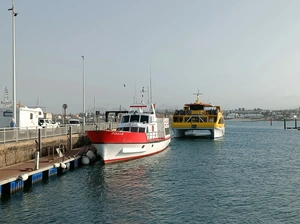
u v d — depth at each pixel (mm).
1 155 22484
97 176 25047
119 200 18781
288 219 15852
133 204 18062
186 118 59219
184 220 15648
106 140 28656
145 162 32031
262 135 87562
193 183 23422
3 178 18781
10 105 48719
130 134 30531
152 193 20391
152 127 36719
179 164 32062
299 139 71812
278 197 19719
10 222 15109
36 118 37844
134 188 21609
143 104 38562
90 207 17422
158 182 23562
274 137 78875
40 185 21750
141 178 24766
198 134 81875
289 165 32438
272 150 47250
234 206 17859
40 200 18438
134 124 34719
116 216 16094
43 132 29797
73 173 26000
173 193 20484
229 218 15961
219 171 28516
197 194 20297
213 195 20094
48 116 66375
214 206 17828
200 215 16359
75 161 28469
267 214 16562
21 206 17328
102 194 19984
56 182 22750
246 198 19453
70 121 62188
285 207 17719
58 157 27672
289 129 128750
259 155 40875
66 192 20250
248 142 62094
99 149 29156
